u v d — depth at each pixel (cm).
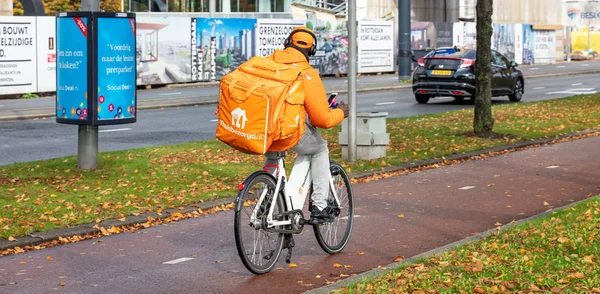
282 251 859
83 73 1311
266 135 712
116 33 1322
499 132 1889
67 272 784
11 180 1255
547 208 1084
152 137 1920
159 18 3766
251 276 766
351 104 1452
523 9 8494
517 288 658
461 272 715
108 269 795
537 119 2217
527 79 4400
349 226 866
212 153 1564
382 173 1370
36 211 1035
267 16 5809
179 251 866
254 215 749
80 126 1363
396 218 1026
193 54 3938
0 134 1983
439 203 1123
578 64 6700
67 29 1314
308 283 741
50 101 3030
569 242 805
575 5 9206
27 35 3238
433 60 2827
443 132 1914
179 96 3184
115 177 1290
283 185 777
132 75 1348
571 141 1814
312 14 5844
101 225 969
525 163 1494
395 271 727
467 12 7388
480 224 989
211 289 725
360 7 6512
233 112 718
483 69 1842
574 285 664
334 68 4719
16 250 864
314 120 764
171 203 1097
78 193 1154
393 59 5203
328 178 806
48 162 1447
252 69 746
